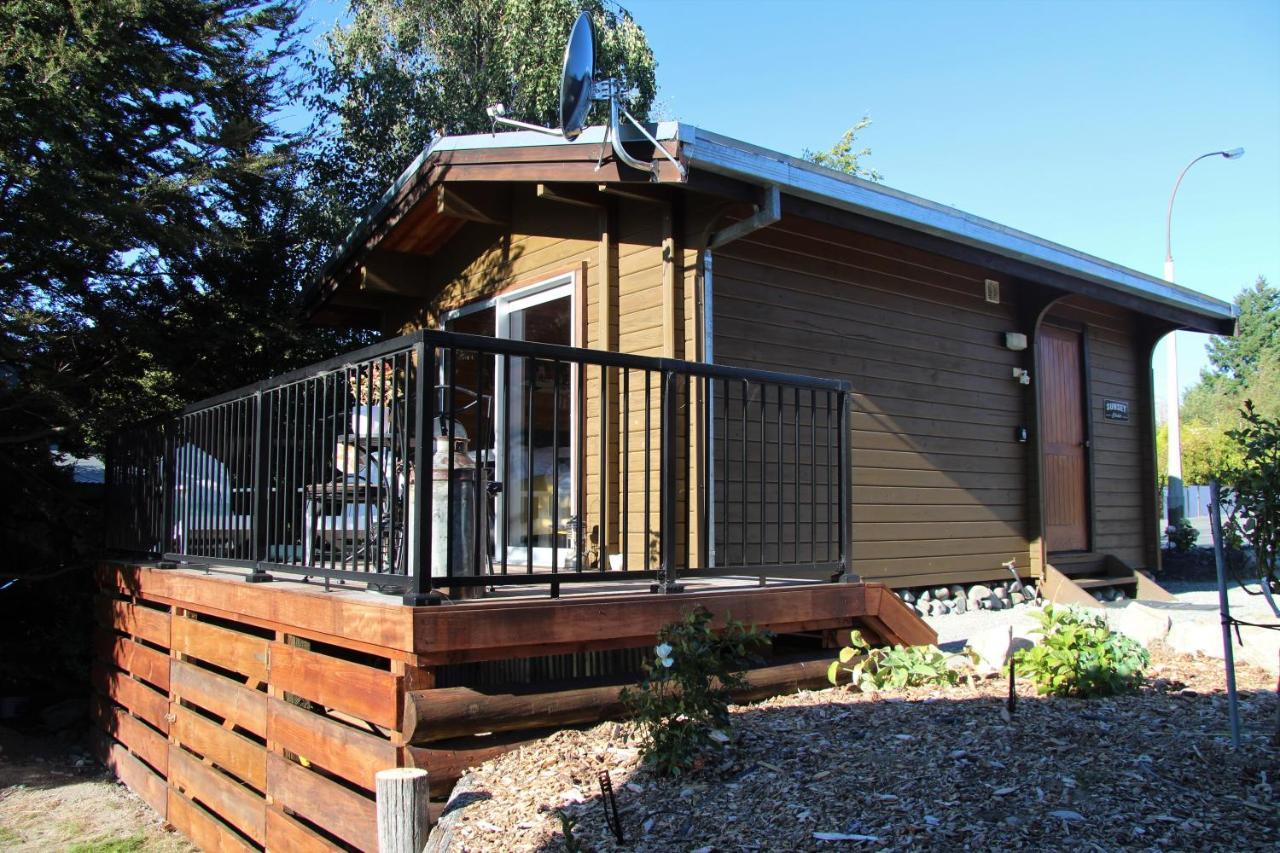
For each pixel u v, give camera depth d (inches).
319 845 155.6
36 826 232.4
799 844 107.7
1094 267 324.5
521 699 146.3
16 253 315.0
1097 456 382.9
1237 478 137.4
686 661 137.3
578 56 218.2
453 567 151.9
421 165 277.0
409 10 729.0
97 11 297.3
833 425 268.4
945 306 313.6
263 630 221.8
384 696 139.8
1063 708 154.3
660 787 129.8
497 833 121.3
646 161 208.7
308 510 187.6
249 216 390.3
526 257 279.4
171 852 214.1
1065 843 100.7
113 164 334.0
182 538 238.2
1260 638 197.5
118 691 274.2
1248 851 96.4
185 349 360.2
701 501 179.0
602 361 158.7
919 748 135.6
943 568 302.7
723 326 239.3
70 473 357.1
